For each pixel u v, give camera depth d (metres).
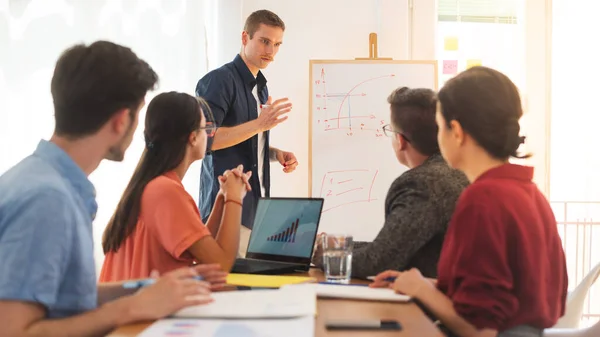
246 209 3.10
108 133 1.23
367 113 3.55
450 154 1.43
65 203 1.12
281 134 3.78
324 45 3.79
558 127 3.92
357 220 3.50
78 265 1.15
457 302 1.24
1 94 3.27
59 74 1.21
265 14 3.20
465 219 1.28
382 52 3.80
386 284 1.45
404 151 1.84
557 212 3.93
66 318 1.09
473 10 3.96
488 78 1.38
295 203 2.08
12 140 3.29
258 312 1.13
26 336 1.04
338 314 1.19
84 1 3.40
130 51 1.26
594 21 3.88
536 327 1.31
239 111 3.16
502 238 1.25
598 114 3.89
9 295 1.04
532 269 1.27
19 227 1.07
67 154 1.20
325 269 1.69
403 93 1.83
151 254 1.83
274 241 2.08
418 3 3.82
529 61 3.92
